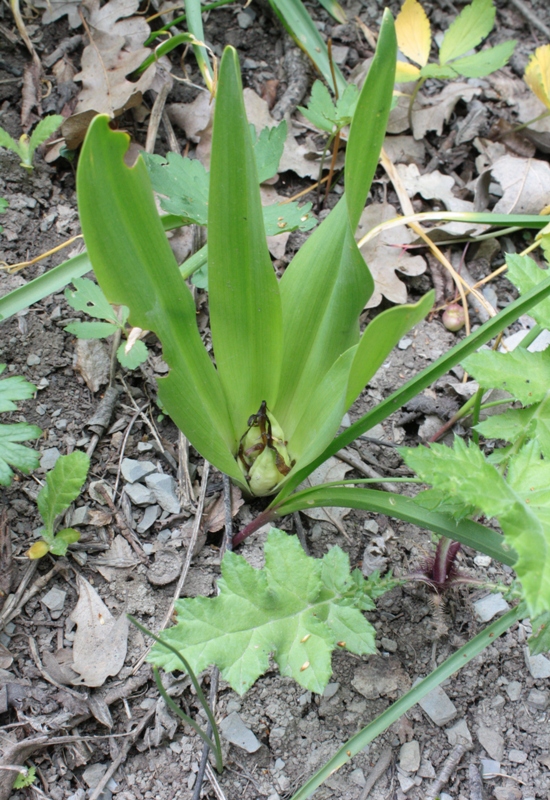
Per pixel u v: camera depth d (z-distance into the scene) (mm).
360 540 597
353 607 514
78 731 541
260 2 770
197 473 606
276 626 504
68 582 570
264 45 762
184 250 667
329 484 546
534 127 739
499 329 507
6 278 646
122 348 588
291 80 745
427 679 516
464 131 743
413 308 441
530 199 701
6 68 703
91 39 711
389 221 662
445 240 700
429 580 557
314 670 494
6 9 716
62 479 557
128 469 598
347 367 533
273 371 552
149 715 546
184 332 509
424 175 725
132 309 474
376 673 562
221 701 552
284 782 540
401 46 693
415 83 755
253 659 496
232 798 535
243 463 571
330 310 545
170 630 496
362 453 626
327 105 659
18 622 558
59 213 675
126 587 572
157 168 591
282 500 556
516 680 568
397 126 738
